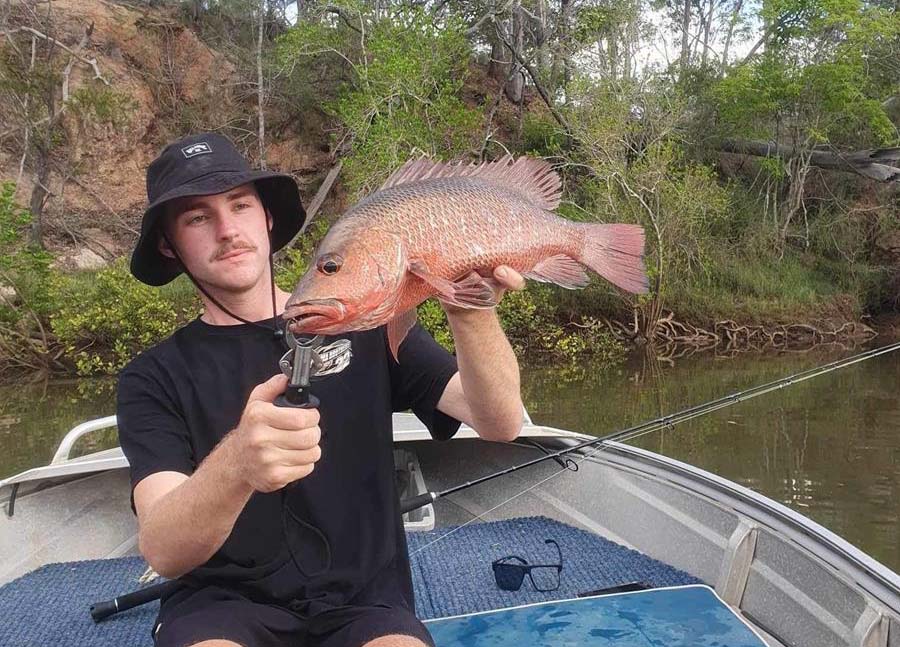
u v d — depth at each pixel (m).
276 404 1.36
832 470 6.69
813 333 15.63
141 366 1.91
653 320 14.64
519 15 17.69
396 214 1.48
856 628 2.09
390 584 1.85
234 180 1.85
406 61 13.33
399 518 1.95
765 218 17.06
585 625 2.26
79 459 3.36
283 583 1.78
